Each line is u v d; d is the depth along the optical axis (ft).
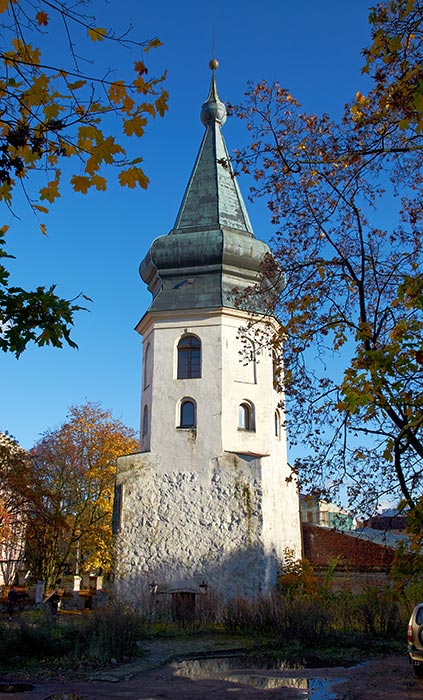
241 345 99.30
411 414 29.09
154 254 103.55
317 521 126.82
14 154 16.62
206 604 81.51
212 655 60.39
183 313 99.66
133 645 59.67
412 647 46.37
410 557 31.12
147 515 91.97
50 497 98.17
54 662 54.03
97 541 140.56
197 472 92.79
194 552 88.94
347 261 43.86
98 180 16.57
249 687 44.24
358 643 65.05
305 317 43.75
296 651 61.98
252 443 95.71
